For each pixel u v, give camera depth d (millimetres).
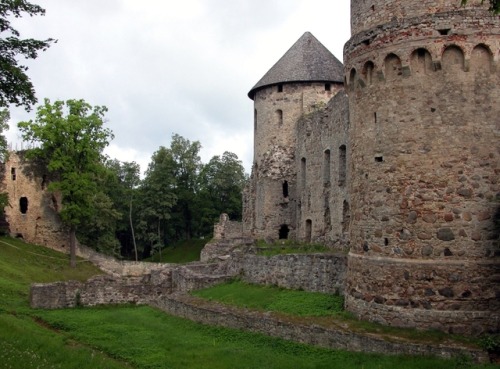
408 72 20328
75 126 51344
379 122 21047
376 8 21547
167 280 35562
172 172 77375
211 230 79875
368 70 21609
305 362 18984
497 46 19562
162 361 20328
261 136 50562
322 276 26750
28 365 16781
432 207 19719
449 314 19109
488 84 19734
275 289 29031
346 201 35938
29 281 40375
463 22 19609
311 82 48469
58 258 53531
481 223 19391
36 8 20234
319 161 41062
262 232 48875
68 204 51406
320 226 40688
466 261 19250
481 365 16625
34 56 20781
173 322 27484
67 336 24531
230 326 24703
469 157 19609
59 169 52156
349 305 22125
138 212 75688
